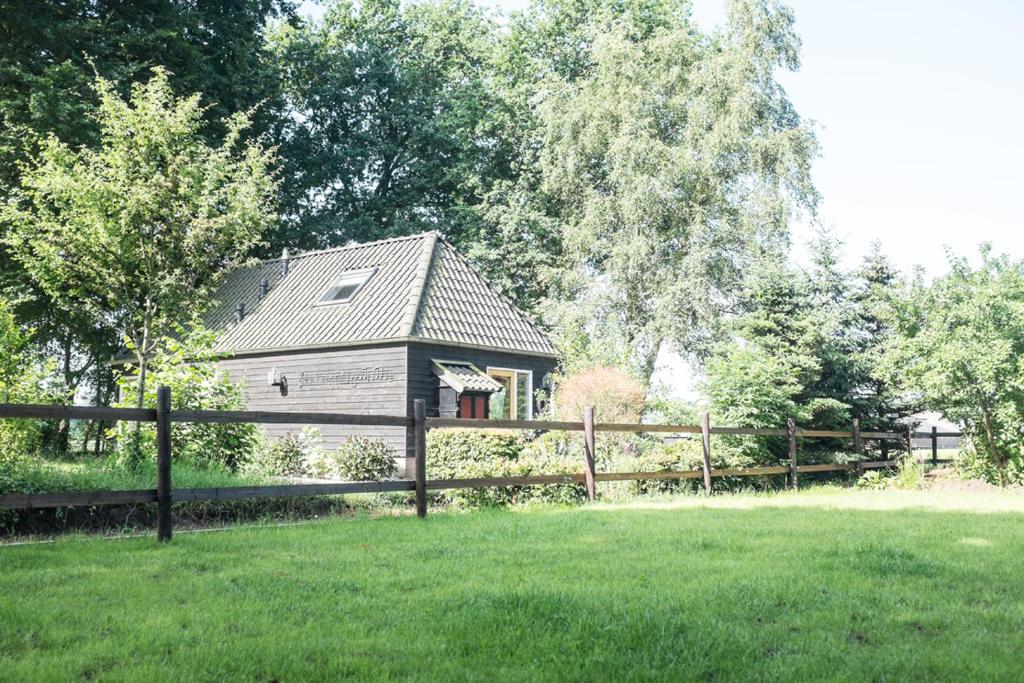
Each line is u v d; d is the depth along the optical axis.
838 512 10.87
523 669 4.03
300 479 14.88
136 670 3.91
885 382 20.50
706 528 8.95
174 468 11.77
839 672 4.00
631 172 29.12
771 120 30.11
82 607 5.10
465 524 9.46
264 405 23.44
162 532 8.01
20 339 12.84
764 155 29.11
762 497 14.23
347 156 35.44
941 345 16.53
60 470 10.44
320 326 22.55
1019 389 15.73
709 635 4.53
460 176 35.69
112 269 15.68
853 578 6.12
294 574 6.21
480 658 4.18
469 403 21.27
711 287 28.52
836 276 22.16
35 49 22.80
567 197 32.81
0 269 21.84
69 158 16.22
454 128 36.72
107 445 15.80
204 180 16.38
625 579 6.07
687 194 29.88
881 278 22.08
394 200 37.06
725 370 17.70
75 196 15.38
